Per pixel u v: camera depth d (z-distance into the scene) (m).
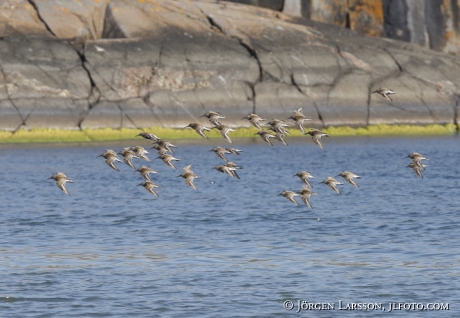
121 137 67.31
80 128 67.12
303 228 32.25
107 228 32.56
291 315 21.19
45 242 29.77
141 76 70.12
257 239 30.03
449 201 39.16
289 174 51.16
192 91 70.50
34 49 69.44
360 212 36.12
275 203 39.22
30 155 59.47
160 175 51.84
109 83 69.25
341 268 25.53
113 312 21.45
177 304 22.08
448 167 53.84
